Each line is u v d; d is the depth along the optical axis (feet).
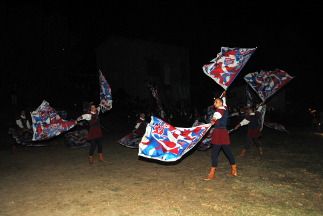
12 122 44.78
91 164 22.54
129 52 88.74
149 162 22.88
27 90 62.34
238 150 28.19
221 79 18.81
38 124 22.79
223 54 19.08
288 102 97.55
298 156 23.94
